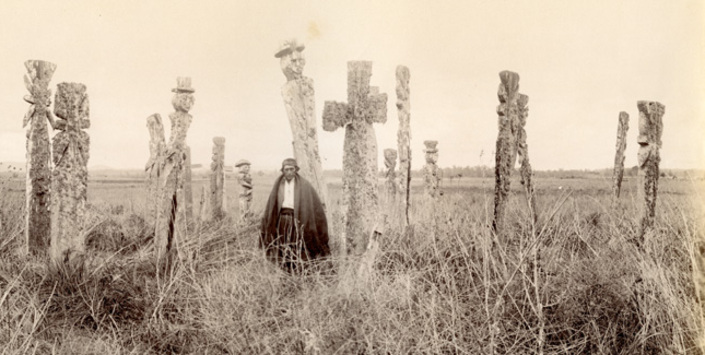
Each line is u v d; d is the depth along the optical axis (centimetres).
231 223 1004
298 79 801
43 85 828
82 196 692
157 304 545
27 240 794
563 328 465
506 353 429
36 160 813
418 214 936
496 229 675
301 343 454
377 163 707
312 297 521
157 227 747
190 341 495
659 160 772
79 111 693
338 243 751
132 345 498
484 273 478
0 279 604
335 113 694
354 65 699
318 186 795
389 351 433
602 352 434
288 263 685
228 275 598
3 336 462
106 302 563
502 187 707
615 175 991
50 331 503
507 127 718
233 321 486
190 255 614
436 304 473
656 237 567
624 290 504
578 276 530
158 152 811
